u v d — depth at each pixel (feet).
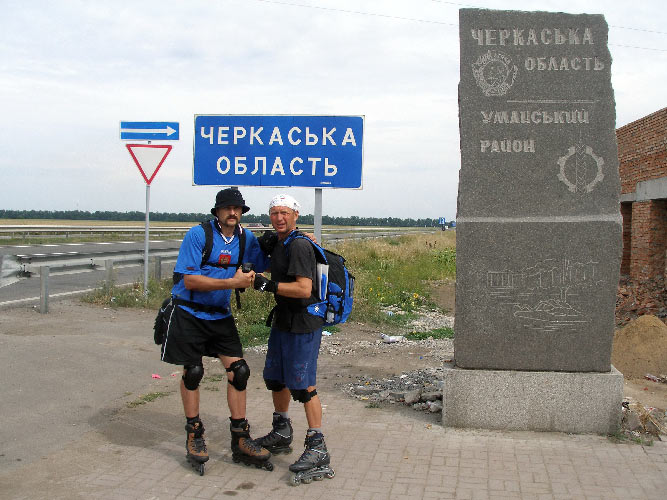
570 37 16.66
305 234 14.37
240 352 14.74
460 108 16.90
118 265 43.42
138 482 13.24
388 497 12.62
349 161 34.09
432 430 16.66
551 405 16.52
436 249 104.27
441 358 26.37
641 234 47.01
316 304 13.93
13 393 18.56
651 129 44.06
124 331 28.32
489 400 16.71
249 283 13.75
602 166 16.53
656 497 12.58
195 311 14.11
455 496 12.64
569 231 16.49
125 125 39.06
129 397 19.17
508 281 16.70
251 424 17.07
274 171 34.53
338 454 14.96
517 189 16.74
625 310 39.29
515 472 13.84
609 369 16.56
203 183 35.09
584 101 16.58
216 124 34.91
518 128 16.74
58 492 12.62
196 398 14.25
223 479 13.55
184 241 14.19
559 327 16.60
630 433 16.37
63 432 15.99
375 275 59.00
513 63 16.76
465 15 16.90
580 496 12.63
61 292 41.73
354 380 22.29
